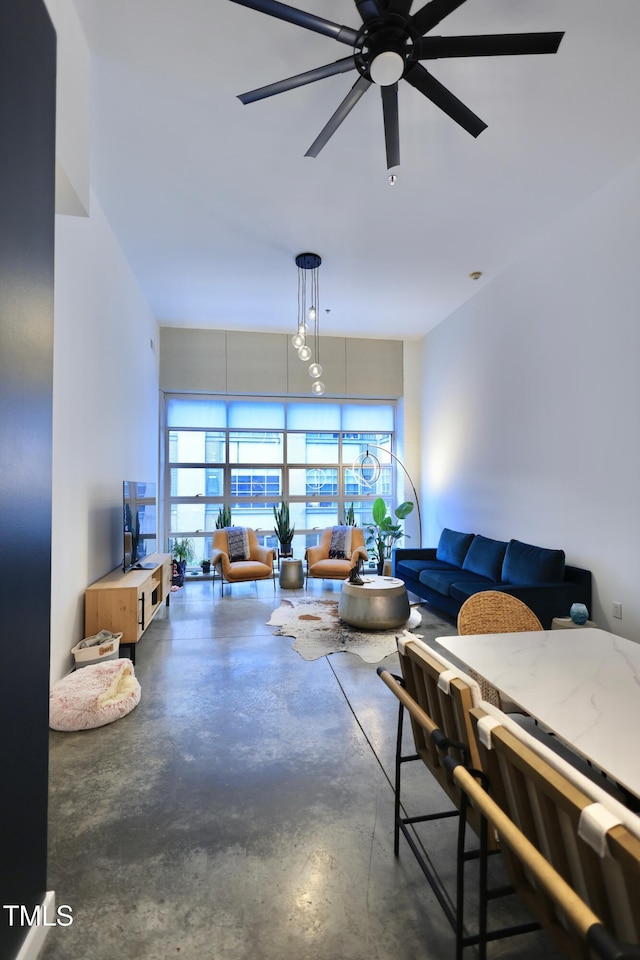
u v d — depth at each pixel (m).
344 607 4.10
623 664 1.53
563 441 3.72
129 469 4.48
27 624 1.24
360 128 2.64
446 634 3.95
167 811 1.80
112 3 1.96
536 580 3.60
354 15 2.05
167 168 3.04
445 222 3.71
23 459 1.23
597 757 0.98
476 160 2.96
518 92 2.40
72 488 2.92
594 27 2.05
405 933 1.31
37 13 1.35
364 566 6.95
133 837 1.66
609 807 0.74
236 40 2.13
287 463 6.89
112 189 3.27
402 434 6.86
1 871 1.07
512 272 4.39
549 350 3.88
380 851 1.61
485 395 4.93
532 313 4.10
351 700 2.75
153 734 2.37
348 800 1.87
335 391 6.65
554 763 0.87
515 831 0.83
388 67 1.73
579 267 3.52
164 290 5.04
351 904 1.40
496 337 4.69
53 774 2.04
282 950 1.25
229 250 4.15
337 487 7.03
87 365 3.19
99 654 2.89
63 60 1.87
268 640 3.82
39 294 1.35
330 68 1.85
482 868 1.08
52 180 1.46
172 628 4.15
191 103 2.49
